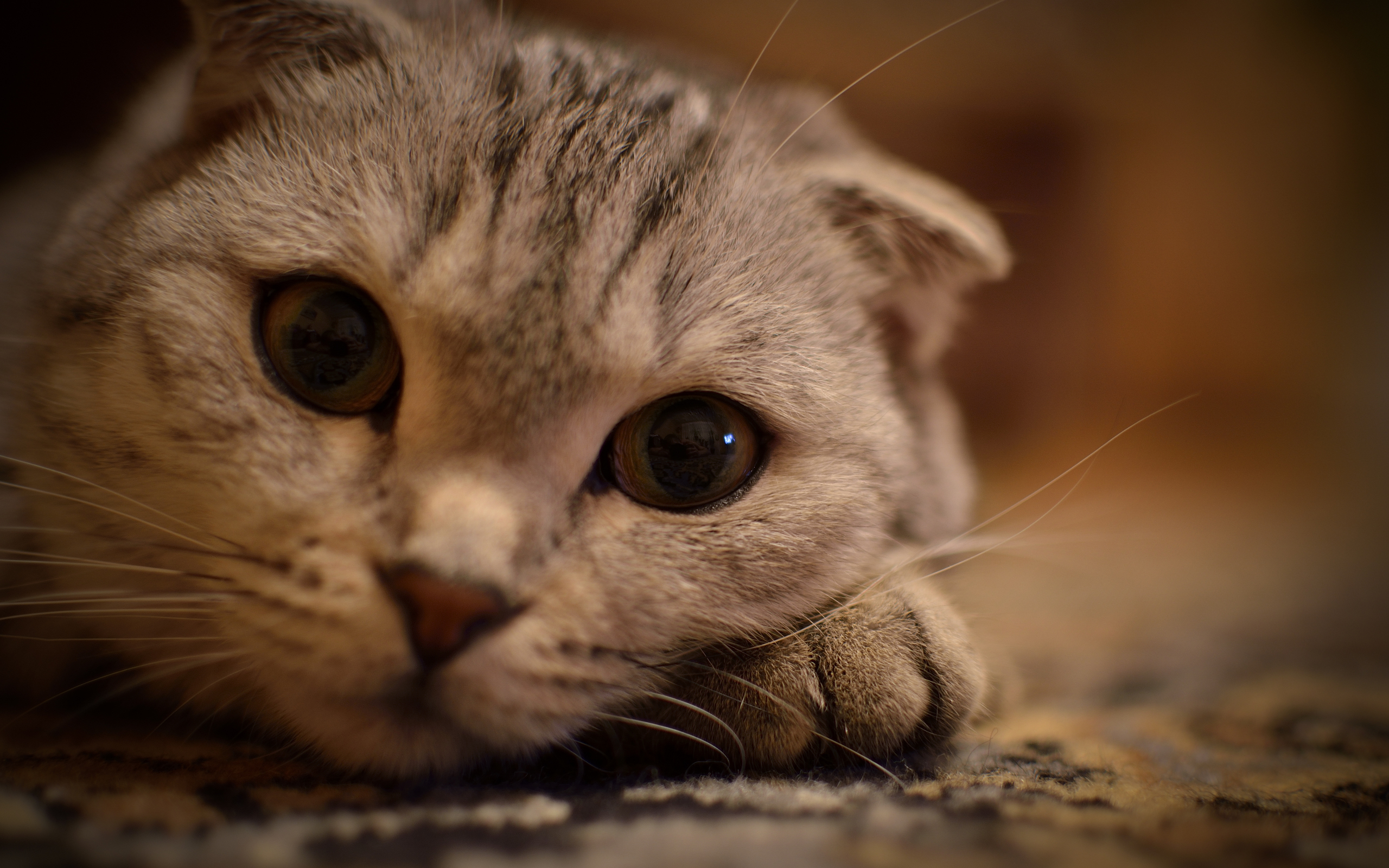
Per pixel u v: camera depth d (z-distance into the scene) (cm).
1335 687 26
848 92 54
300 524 19
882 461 23
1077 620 32
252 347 20
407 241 20
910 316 25
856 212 24
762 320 21
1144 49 61
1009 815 18
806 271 23
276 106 22
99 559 21
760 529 21
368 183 20
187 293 20
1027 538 28
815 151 25
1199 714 23
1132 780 19
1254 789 19
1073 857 16
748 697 20
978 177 60
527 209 20
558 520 20
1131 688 26
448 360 19
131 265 21
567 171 20
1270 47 67
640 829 17
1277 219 69
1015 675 24
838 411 22
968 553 26
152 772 18
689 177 21
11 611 21
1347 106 70
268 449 19
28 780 18
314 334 20
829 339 22
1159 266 66
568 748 20
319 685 19
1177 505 58
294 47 22
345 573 19
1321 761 21
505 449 19
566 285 20
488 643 19
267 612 19
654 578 20
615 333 20
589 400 20
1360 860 17
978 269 24
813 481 22
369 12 22
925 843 16
